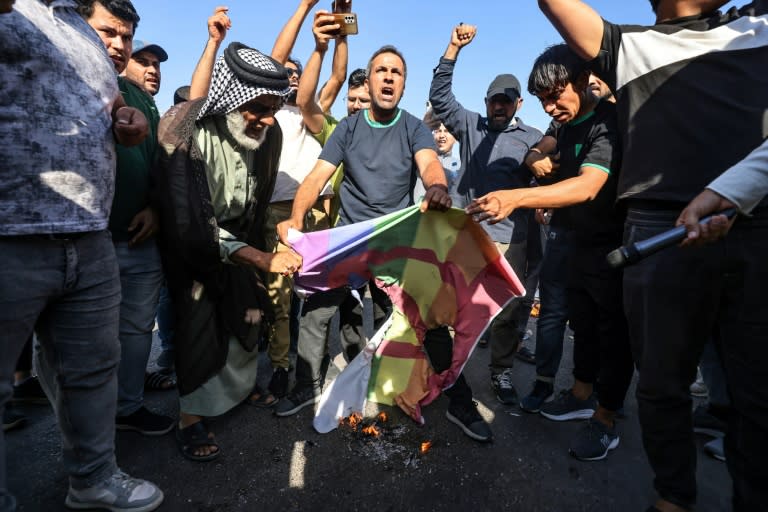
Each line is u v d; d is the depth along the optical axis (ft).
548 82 6.41
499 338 8.99
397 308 8.06
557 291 8.35
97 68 4.67
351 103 11.72
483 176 10.09
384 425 7.88
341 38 9.59
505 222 9.78
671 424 5.04
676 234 3.80
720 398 7.25
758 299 4.25
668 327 4.80
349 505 6.04
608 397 7.12
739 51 4.35
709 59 4.46
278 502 6.07
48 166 4.19
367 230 7.18
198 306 6.82
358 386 8.11
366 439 7.49
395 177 7.85
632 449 7.57
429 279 7.67
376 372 8.25
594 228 6.74
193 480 6.43
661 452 5.17
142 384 7.43
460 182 10.88
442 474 6.71
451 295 7.63
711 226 3.74
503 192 5.77
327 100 10.35
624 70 5.01
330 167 7.84
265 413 8.20
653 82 4.77
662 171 4.72
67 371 5.11
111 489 5.61
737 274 4.34
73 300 4.92
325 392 8.01
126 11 6.51
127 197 6.49
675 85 4.62
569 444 7.62
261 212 8.06
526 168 9.80
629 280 5.19
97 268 5.01
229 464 6.80
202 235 6.41
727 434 4.88
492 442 7.51
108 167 4.87
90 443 5.44
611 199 6.40
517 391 9.75
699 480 6.77
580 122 6.93
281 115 9.84
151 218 6.66
